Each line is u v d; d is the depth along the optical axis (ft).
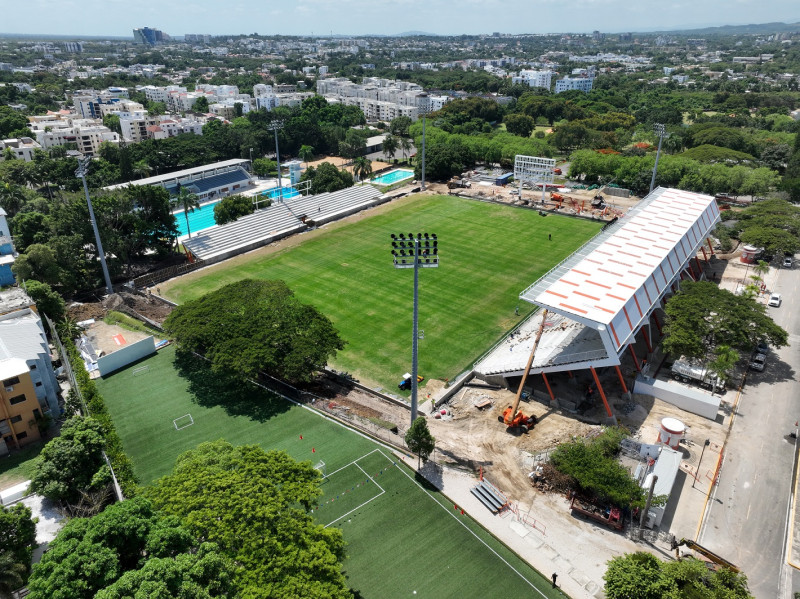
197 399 279.69
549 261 453.99
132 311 375.04
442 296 394.52
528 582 181.57
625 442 235.81
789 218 451.94
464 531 201.36
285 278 427.33
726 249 468.34
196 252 462.60
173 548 146.92
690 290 325.21
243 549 149.59
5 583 162.81
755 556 192.95
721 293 317.01
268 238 504.43
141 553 150.71
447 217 567.18
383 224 548.72
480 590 178.29
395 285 413.18
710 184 583.99
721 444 247.29
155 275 428.15
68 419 243.81
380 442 248.93
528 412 273.75
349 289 407.03
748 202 595.88
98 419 243.60
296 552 151.12
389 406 278.46
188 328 290.15
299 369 266.98
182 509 160.66
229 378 294.46
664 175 610.24
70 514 202.69
